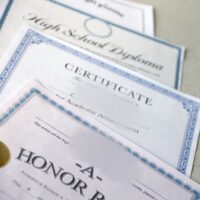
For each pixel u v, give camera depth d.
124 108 0.45
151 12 0.59
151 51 0.53
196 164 0.43
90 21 0.53
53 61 0.46
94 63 0.48
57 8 0.53
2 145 0.38
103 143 0.41
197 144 0.45
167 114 0.46
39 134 0.39
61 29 0.51
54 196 0.36
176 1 0.62
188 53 0.55
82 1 0.55
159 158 0.42
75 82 0.45
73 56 0.47
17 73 0.43
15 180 0.36
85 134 0.41
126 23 0.56
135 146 0.42
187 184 0.41
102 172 0.39
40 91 0.43
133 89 0.47
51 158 0.38
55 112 0.42
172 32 0.58
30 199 0.36
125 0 0.59
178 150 0.44
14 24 0.48
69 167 0.38
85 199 0.37
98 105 0.44
